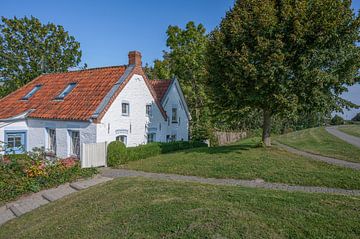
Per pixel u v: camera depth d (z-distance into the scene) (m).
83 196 9.60
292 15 13.15
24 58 33.47
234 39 14.42
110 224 6.67
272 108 15.03
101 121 16.86
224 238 5.41
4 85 33.66
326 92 14.27
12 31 32.56
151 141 21.92
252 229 5.66
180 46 31.94
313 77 12.92
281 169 12.00
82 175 13.09
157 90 25.23
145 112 20.92
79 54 37.41
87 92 19.20
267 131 17.70
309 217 6.13
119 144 16.16
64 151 17.98
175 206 7.18
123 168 14.92
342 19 13.14
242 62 13.59
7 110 22.02
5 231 7.86
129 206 7.67
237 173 11.76
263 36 13.59
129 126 19.28
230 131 38.41
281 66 12.84
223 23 15.77
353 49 13.68
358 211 6.43
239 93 14.41
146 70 43.47
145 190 9.11
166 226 6.12
